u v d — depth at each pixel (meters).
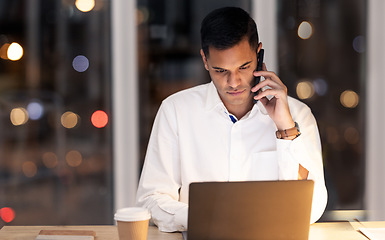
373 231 1.82
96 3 3.37
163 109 2.17
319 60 3.43
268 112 1.99
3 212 3.48
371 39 3.42
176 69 3.41
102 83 3.42
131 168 3.42
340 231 1.85
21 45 3.38
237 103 1.96
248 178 2.10
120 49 3.35
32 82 3.42
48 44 3.39
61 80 3.43
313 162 2.00
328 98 3.47
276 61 3.38
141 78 3.40
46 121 3.46
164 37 3.38
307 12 3.38
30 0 3.36
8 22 3.35
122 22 3.34
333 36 3.42
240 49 1.83
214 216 1.53
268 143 2.11
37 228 1.89
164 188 2.08
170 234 1.84
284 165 1.98
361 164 3.52
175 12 3.38
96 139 3.46
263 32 3.34
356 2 3.43
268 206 1.54
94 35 3.39
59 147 3.47
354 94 3.48
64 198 3.50
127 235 1.61
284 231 1.56
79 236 1.74
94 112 3.44
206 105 2.11
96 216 3.51
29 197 3.49
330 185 2.22
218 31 1.82
